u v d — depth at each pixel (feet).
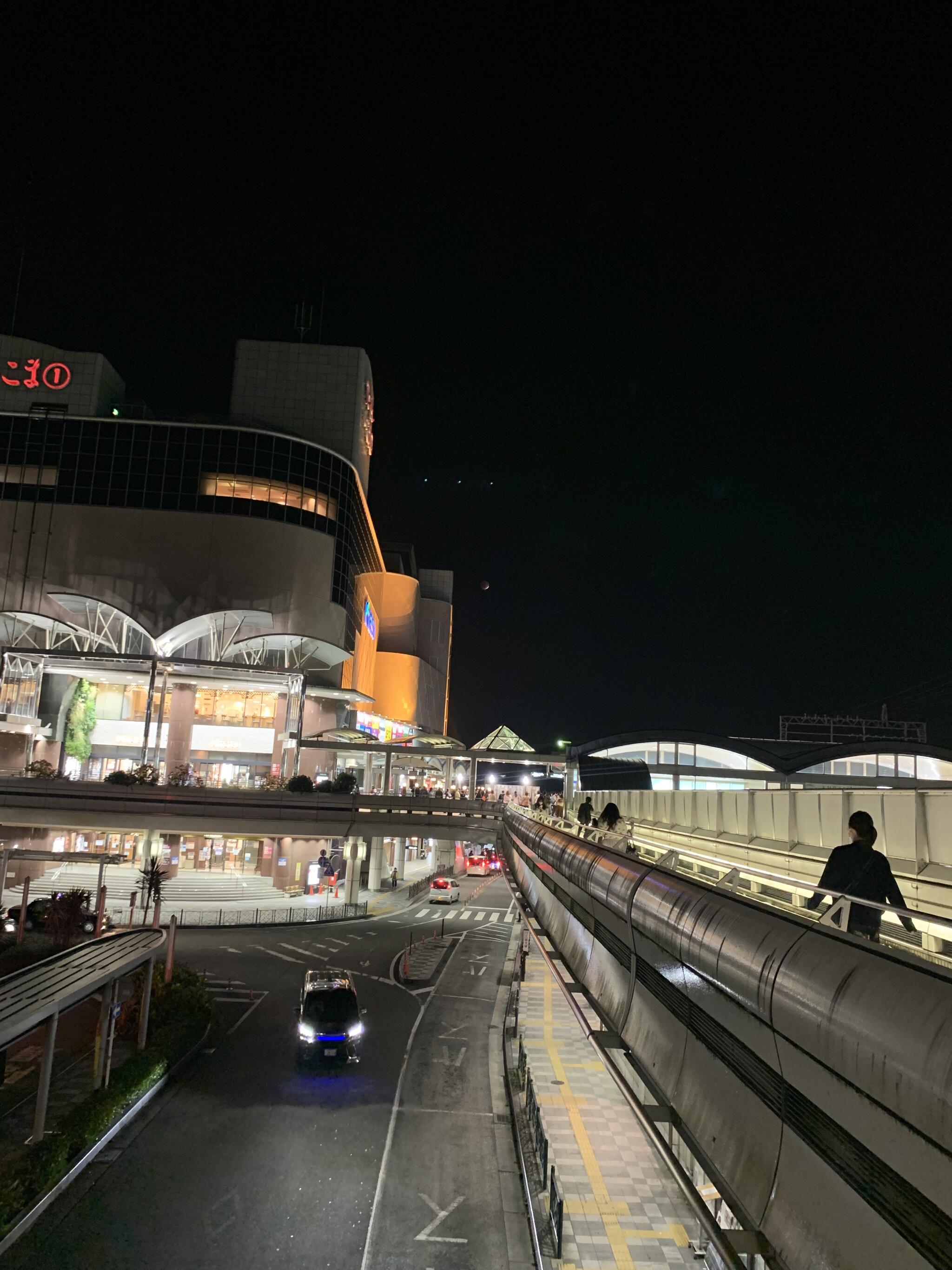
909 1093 8.22
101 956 62.08
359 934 138.72
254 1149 57.47
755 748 198.08
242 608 184.65
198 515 186.70
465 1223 48.39
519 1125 61.00
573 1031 86.58
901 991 8.76
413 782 245.24
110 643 193.77
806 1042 11.03
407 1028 87.25
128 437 190.19
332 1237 46.50
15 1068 69.56
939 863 22.94
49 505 185.37
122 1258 43.42
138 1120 61.31
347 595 206.69
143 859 153.48
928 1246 8.17
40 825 148.36
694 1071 17.48
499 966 118.11
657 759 199.52
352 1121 63.00
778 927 12.66
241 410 224.33
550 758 182.19
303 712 184.65
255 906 157.38
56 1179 49.26
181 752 188.14
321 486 200.03
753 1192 13.38
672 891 18.79
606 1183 51.37
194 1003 81.66
